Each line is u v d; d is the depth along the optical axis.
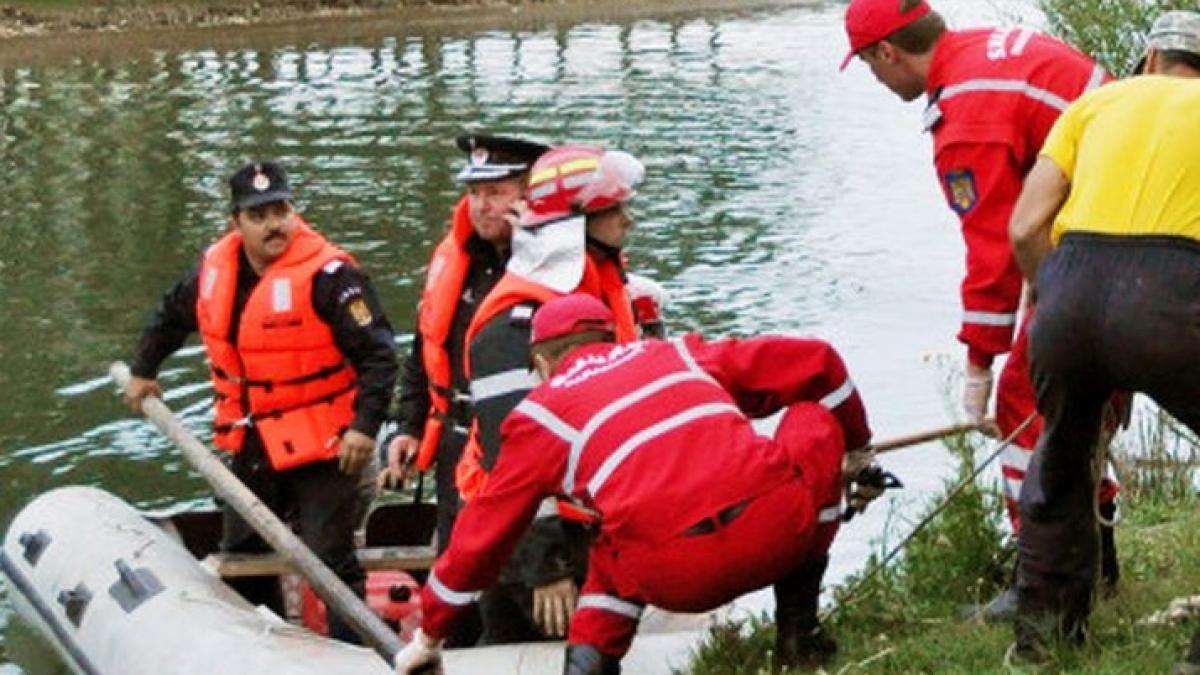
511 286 5.71
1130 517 7.37
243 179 7.20
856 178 19.75
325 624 7.70
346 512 7.33
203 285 7.39
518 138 6.18
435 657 5.20
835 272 15.40
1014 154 5.37
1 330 13.91
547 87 27.41
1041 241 4.67
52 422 11.48
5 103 26.28
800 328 13.66
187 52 31.78
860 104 25.17
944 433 7.50
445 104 25.69
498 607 6.29
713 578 4.96
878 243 16.52
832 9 38.84
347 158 21.17
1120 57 10.38
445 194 18.80
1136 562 6.07
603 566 5.16
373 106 25.48
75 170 21.02
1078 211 4.52
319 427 7.29
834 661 5.46
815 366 5.29
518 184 6.20
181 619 6.92
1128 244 4.40
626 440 4.96
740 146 21.98
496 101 25.94
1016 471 5.52
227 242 7.39
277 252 7.25
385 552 7.63
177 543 7.80
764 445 5.01
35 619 8.05
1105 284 4.41
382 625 6.02
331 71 29.38
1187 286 4.34
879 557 7.46
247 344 7.28
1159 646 4.88
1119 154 4.48
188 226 17.84
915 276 15.16
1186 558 5.98
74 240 17.31
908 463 10.05
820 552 5.31
